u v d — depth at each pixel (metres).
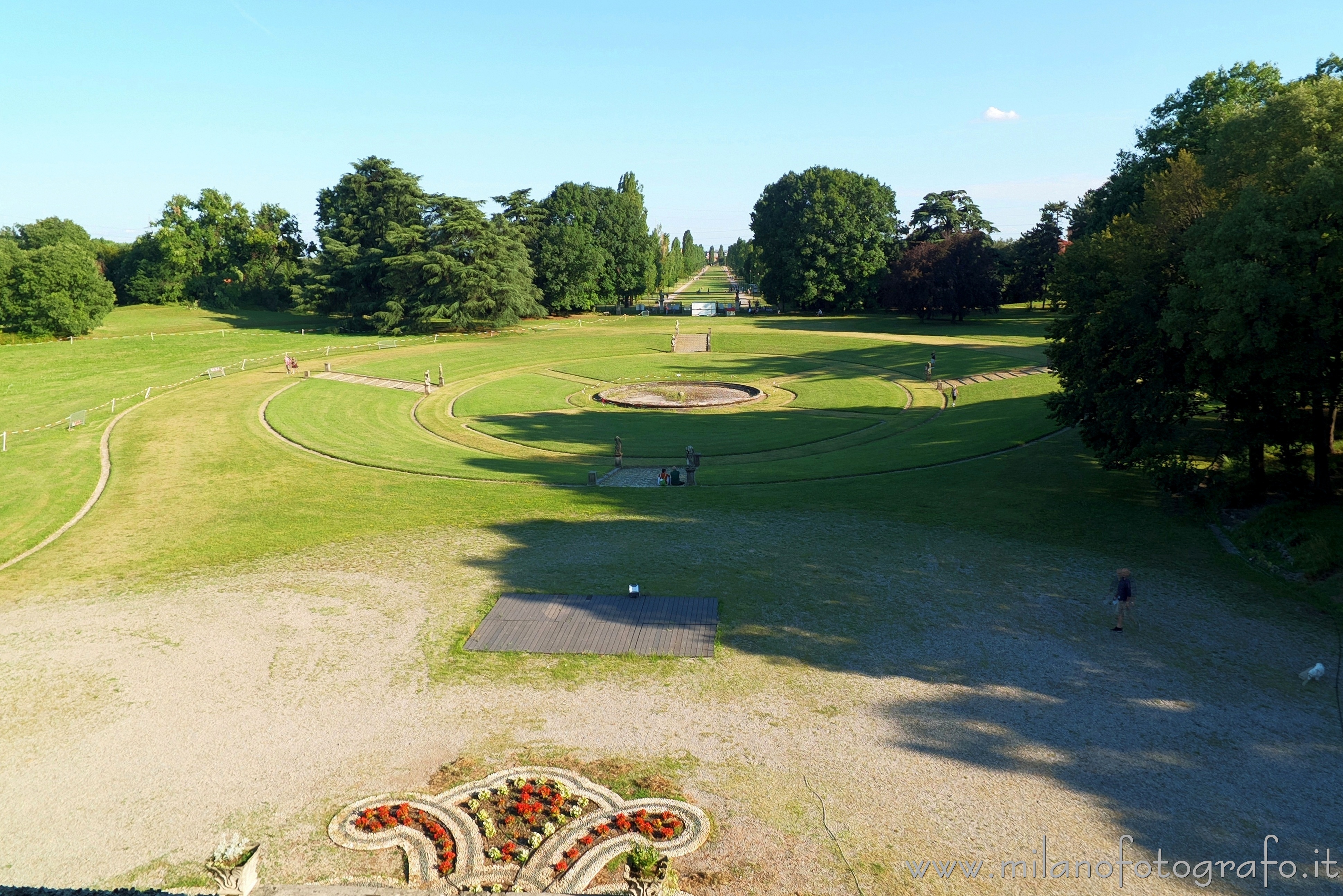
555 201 147.75
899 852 14.68
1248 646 22.95
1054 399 39.88
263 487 43.47
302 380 77.94
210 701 20.64
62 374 77.38
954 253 117.06
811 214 131.25
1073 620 24.81
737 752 18.03
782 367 91.75
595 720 19.48
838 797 16.31
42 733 19.25
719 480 45.69
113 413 61.94
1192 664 21.92
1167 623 24.56
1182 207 36.50
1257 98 68.81
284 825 15.73
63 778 17.38
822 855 14.62
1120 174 87.62
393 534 34.72
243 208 160.38
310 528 35.81
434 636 24.38
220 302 145.38
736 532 34.12
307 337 108.50
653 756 17.89
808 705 20.00
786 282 135.88
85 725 19.56
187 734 19.09
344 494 41.88
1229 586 27.33
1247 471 36.94
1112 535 32.56
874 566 29.59
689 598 26.70
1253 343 28.03
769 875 14.12
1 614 27.05
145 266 146.62
